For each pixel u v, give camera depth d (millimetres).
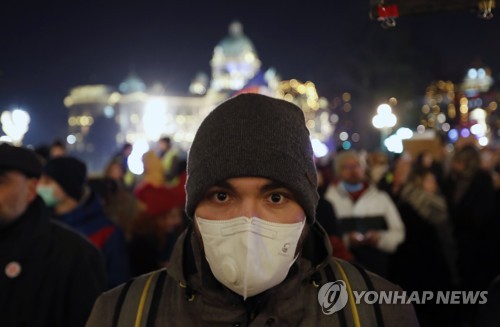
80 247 3256
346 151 6312
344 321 1788
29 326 3049
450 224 6883
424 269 5750
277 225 1643
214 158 1659
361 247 5770
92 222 4402
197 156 1708
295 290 1761
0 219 3125
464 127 25531
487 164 11328
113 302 1847
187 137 93562
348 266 1937
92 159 55500
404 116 35844
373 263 5746
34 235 3143
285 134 1689
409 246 5785
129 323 1783
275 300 1745
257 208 1670
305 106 50094
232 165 1638
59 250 3188
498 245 6977
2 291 3049
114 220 5027
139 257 4902
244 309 1733
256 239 1615
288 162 1662
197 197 1688
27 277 3088
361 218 5832
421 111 36094
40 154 9445
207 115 1791
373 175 9125
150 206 5066
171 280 1875
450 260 5918
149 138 36156
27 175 3184
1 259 3086
